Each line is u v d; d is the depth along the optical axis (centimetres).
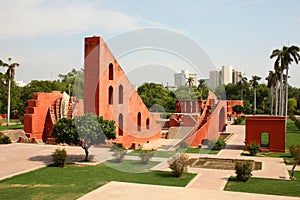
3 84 5016
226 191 1169
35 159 1791
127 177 1380
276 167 1636
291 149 1864
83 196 1102
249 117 2188
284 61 3472
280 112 3897
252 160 1822
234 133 3177
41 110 2697
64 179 1349
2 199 1067
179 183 1287
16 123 4278
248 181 1332
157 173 1448
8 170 1513
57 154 1616
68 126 1692
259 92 7181
